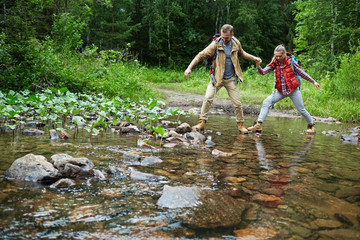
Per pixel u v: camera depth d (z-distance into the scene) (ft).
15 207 4.01
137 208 4.14
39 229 3.38
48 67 23.90
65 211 3.95
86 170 5.78
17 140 9.24
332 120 22.84
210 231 3.46
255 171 6.54
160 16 97.25
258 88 43.57
